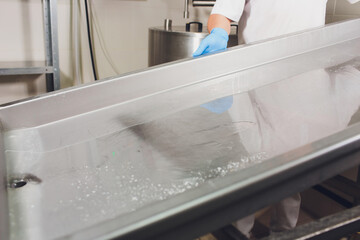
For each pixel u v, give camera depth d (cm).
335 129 55
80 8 176
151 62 160
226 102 72
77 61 177
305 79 82
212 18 111
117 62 194
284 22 119
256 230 135
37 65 162
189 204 31
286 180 36
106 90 70
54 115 65
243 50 91
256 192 34
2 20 161
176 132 58
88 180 44
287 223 128
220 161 47
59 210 38
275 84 81
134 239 29
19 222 36
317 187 153
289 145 50
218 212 33
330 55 101
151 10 194
